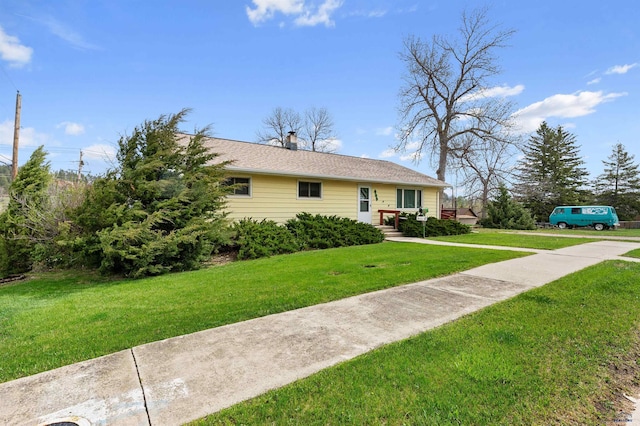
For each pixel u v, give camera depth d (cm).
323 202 1360
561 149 3425
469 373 253
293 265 729
